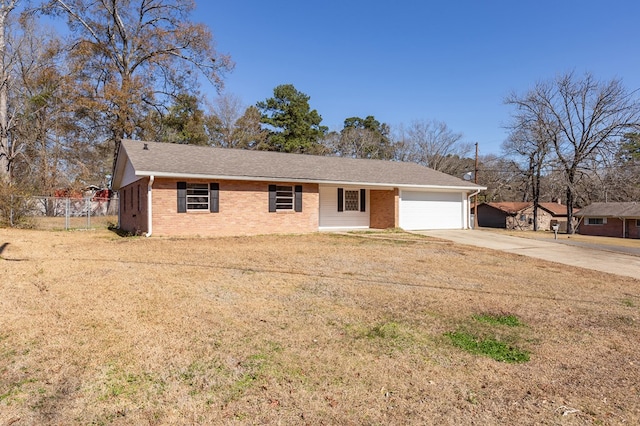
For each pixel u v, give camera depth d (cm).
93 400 283
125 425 253
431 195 1989
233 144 4022
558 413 281
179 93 2956
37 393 291
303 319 486
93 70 2670
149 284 643
